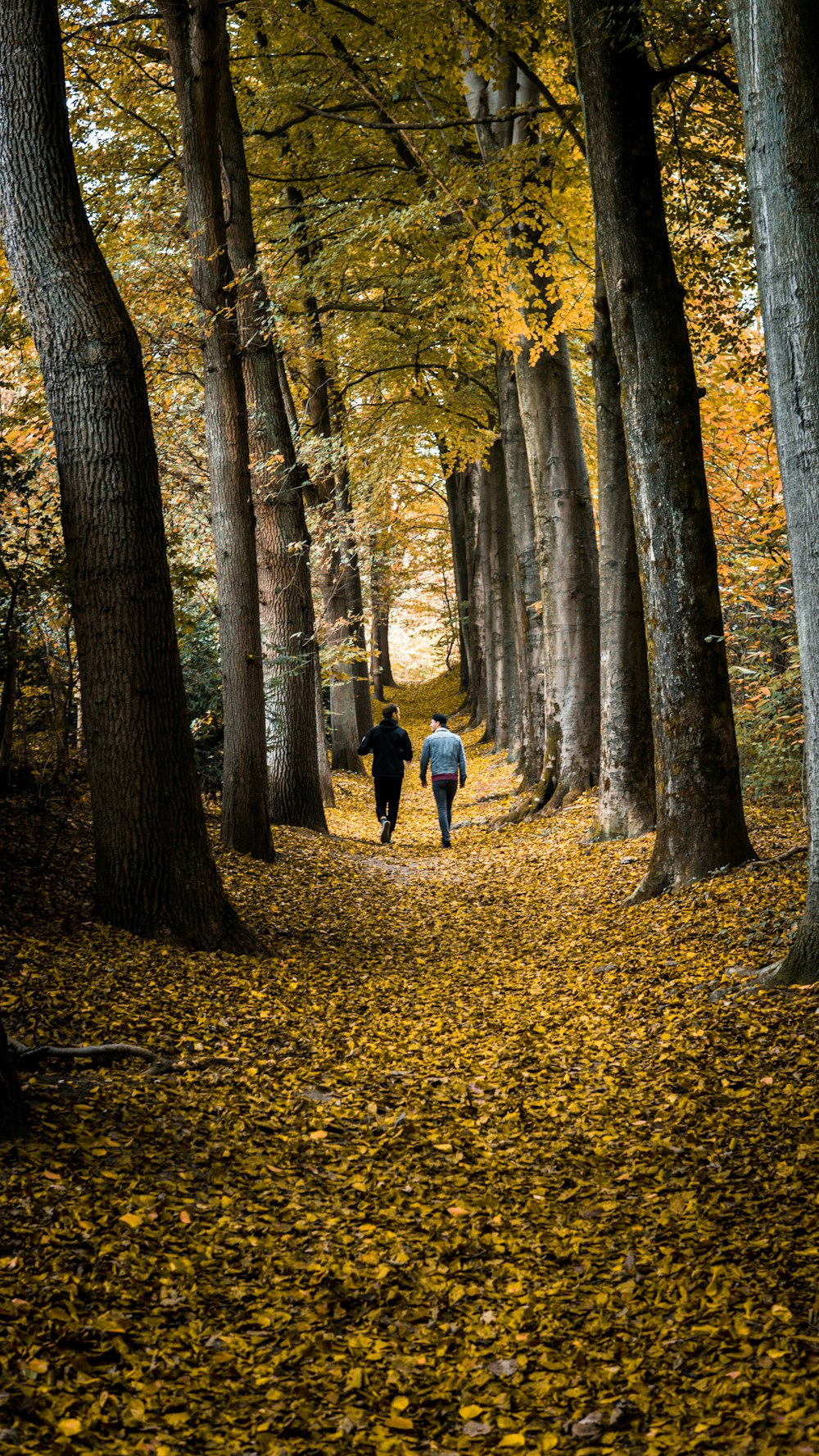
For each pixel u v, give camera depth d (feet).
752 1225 12.51
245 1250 12.42
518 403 62.34
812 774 20.07
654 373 31.76
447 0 42.63
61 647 38.24
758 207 19.21
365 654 67.92
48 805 38.11
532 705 62.03
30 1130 14.49
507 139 51.06
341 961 29.60
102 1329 10.23
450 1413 9.71
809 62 18.51
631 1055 19.74
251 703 40.32
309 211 56.24
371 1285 11.85
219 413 38.47
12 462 33.04
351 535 69.82
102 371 25.89
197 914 27.40
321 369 67.26
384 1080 19.38
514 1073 19.69
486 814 62.39
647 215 31.68
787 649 39.88
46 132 25.35
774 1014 19.13
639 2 29.40
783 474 19.42
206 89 36.14
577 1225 13.41
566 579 52.85
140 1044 19.56
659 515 31.89
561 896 37.32
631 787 43.34
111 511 26.35
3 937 23.98
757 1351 9.93
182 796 27.53
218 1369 10.04
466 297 50.62
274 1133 16.30
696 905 29.19
